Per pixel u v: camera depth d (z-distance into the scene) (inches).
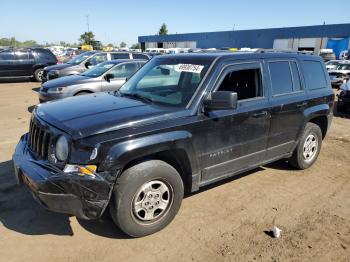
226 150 157.3
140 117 130.1
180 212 155.9
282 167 220.4
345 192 185.3
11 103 445.4
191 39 2258.9
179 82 157.1
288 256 127.1
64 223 144.0
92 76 370.9
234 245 132.7
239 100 161.9
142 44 2694.4
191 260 123.1
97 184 117.6
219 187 184.9
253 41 1905.8
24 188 174.6
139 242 132.7
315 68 213.3
